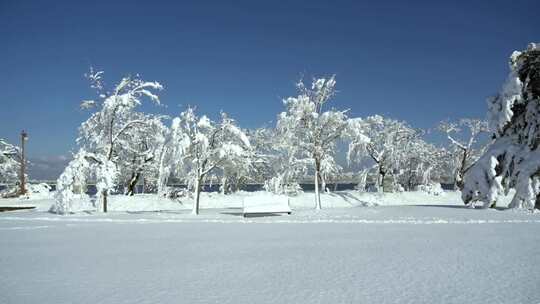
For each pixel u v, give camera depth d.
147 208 41.16
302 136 36.25
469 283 8.66
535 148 28.28
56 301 7.88
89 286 8.95
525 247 12.81
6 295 8.31
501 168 29.69
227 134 33.03
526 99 29.36
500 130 30.33
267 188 47.41
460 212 26.39
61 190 31.33
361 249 12.98
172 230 19.25
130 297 8.07
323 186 45.59
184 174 32.03
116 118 35.62
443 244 13.61
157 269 10.55
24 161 51.81
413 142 58.12
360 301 7.57
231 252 12.87
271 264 10.95
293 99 35.75
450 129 55.75
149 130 39.72
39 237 16.98
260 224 21.78
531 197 27.09
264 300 7.73
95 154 33.94
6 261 11.80
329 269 10.22
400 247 13.20
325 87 36.03
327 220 22.95
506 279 8.92
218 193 51.47
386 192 54.00
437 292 8.05
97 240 15.98
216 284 8.96
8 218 26.42
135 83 34.53
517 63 29.00
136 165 44.12
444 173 63.59
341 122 35.25
